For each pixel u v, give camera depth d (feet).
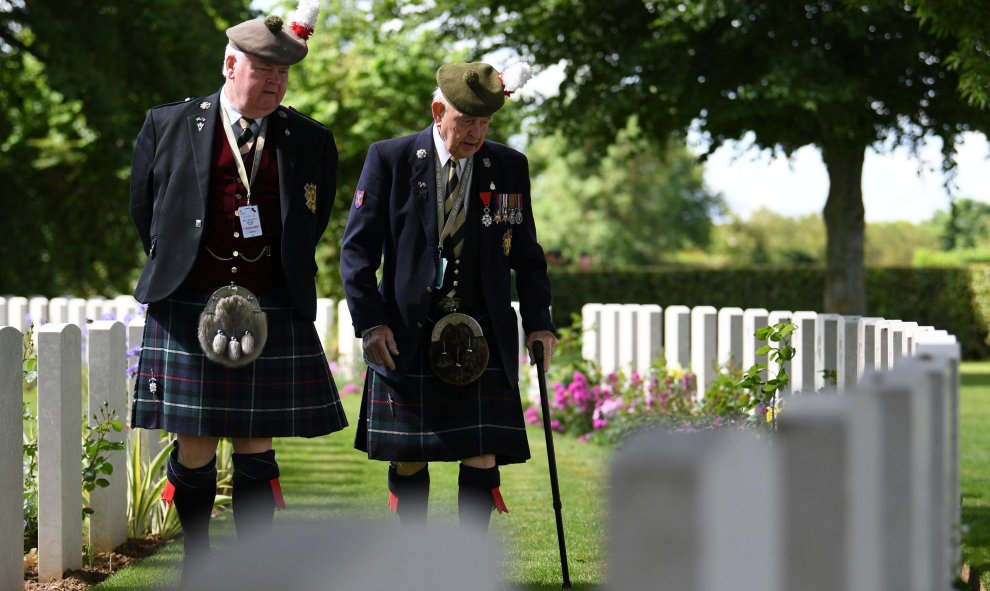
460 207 21.58
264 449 21.33
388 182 21.66
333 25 109.60
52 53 94.48
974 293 117.19
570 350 51.75
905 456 6.74
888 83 74.90
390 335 21.26
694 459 3.69
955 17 39.96
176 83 100.58
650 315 45.16
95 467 23.79
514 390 21.89
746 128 82.43
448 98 20.81
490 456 21.76
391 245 21.71
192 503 21.42
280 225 21.04
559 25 79.41
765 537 4.29
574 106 80.12
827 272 84.53
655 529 3.70
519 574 21.33
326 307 68.90
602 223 258.98
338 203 110.42
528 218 22.44
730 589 3.89
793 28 71.61
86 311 58.44
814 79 69.82
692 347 43.62
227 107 20.90
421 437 21.29
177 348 20.71
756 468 4.18
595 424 45.16
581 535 26.58
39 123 118.42
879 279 118.62
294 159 21.08
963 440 46.85
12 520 20.74
